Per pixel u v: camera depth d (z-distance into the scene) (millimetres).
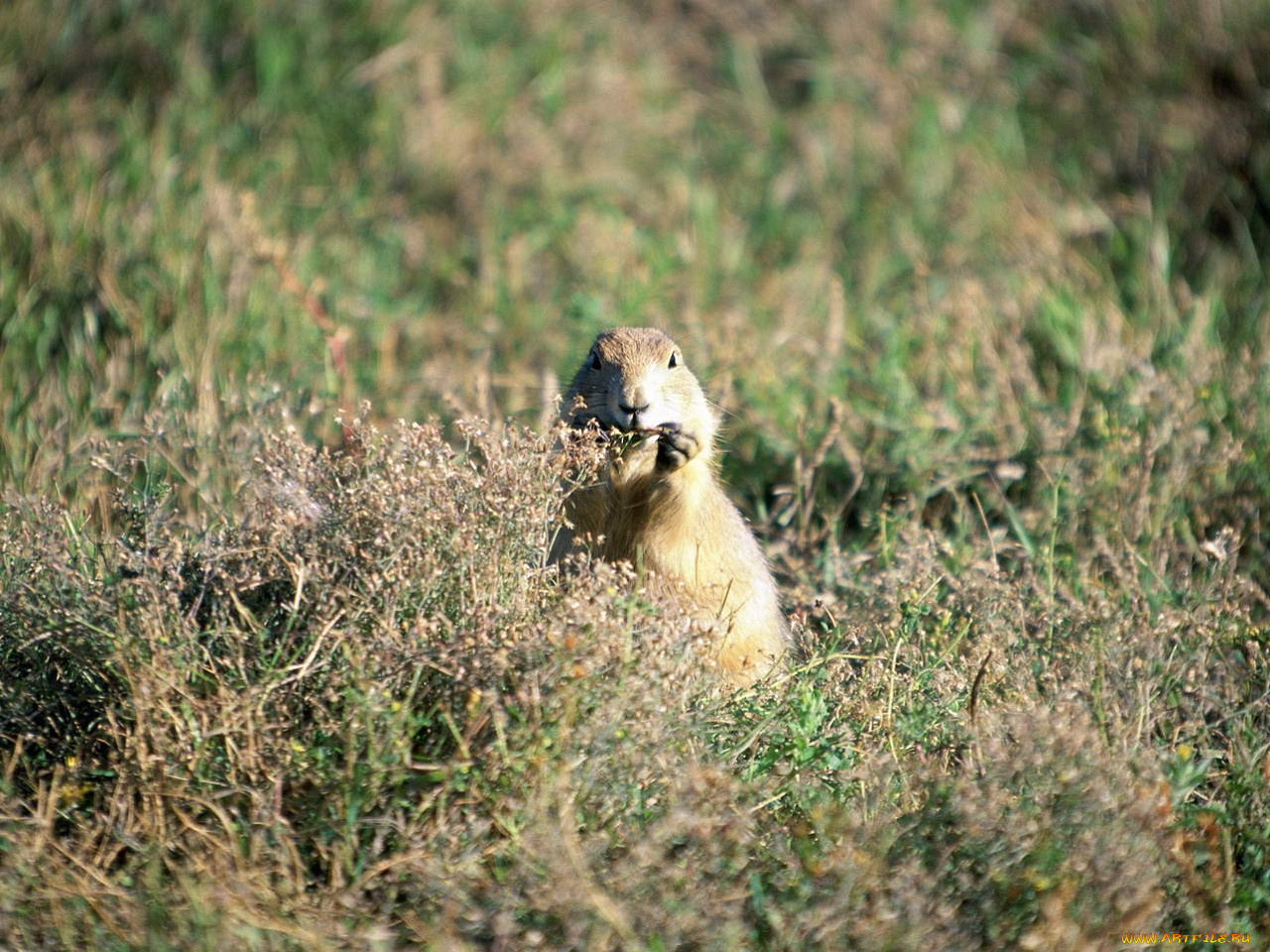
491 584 9031
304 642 8758
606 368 11148
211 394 13211
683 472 11148
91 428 13195
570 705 8180
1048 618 10531
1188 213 19969
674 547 11258
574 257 19344
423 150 20406
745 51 22859
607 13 23078
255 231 16547
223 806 8234
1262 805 8758
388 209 19750
